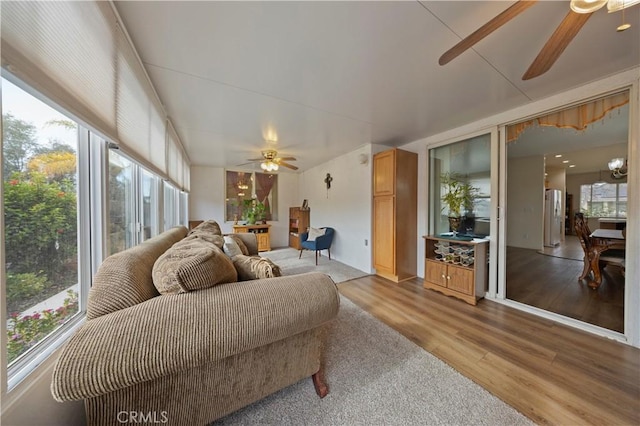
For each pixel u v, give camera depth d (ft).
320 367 4.77
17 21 2.18
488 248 9.13
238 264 4.83
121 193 5.69
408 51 5.18
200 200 18.63
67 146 3.58
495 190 8.78
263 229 19.51
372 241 12.46
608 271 11.80
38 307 3.02
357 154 13.43
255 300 3.29
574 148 14.61
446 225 11.15
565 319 7.06
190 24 4.28
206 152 14.32
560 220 20.58
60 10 2.71
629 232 5.97
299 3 3.89
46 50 2.52
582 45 4.99
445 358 5.43
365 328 6.81
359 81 6.39
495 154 8.77
